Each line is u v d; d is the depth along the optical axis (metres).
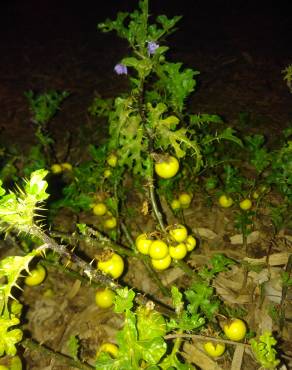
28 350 0.44
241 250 0.53
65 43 1.40
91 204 0.51
